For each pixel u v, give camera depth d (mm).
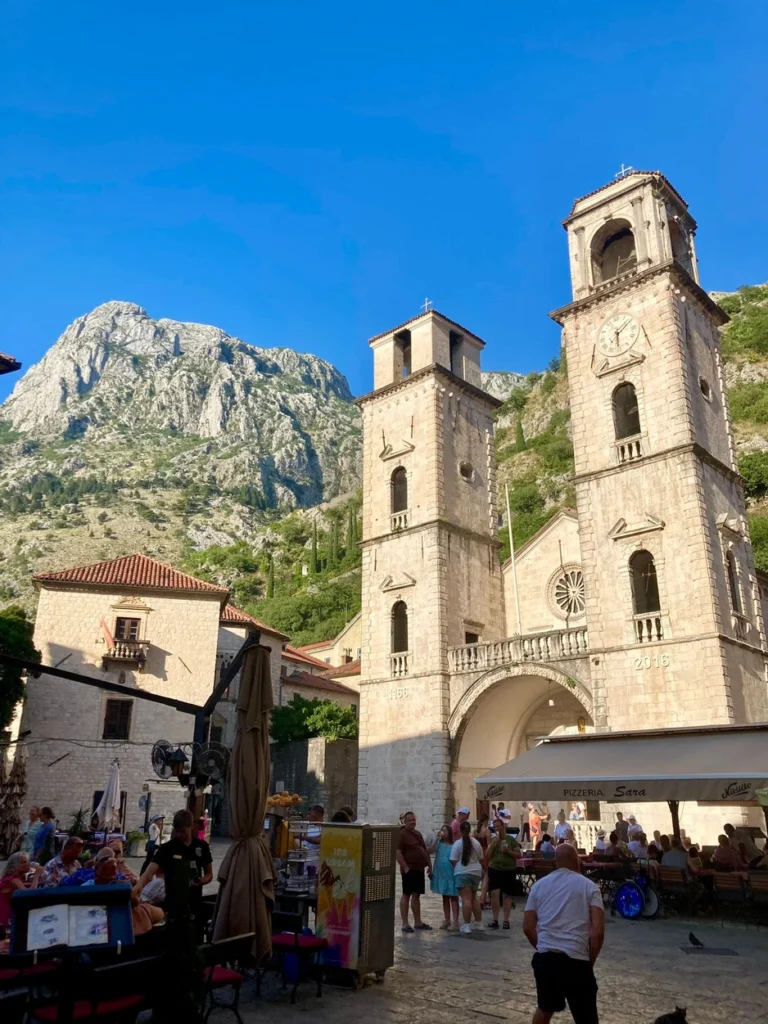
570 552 44750
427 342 44312
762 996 11789
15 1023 8258
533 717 40844
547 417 162375
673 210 38906
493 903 17797
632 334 35656
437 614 38781
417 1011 10742
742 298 155500
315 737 52375
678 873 20375
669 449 32750
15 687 39969
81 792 42406
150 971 8328
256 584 151625
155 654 46094
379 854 12742
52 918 8234
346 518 169125
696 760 20453
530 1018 10430
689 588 30844
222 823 52219
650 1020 10445
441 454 42031
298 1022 10211
